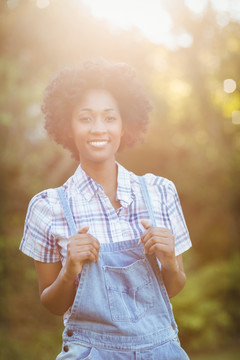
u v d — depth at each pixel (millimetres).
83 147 1883
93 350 1714
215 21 8930
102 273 1751
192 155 10172
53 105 2021
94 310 1729
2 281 6633
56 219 1847
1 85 6809
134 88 2029
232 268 8414
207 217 10508
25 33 6906
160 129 9547
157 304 1791
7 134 7277
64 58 7031
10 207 7461
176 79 9203
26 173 7758
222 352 7152
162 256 1779
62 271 1712
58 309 1818
